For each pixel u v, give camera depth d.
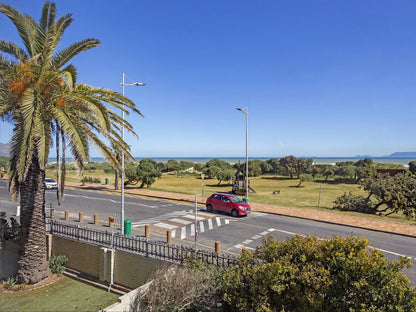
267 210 22.67
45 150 9.56
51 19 10.42
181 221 18.47
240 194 35.91
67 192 31.22
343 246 6.54
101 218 19.03
